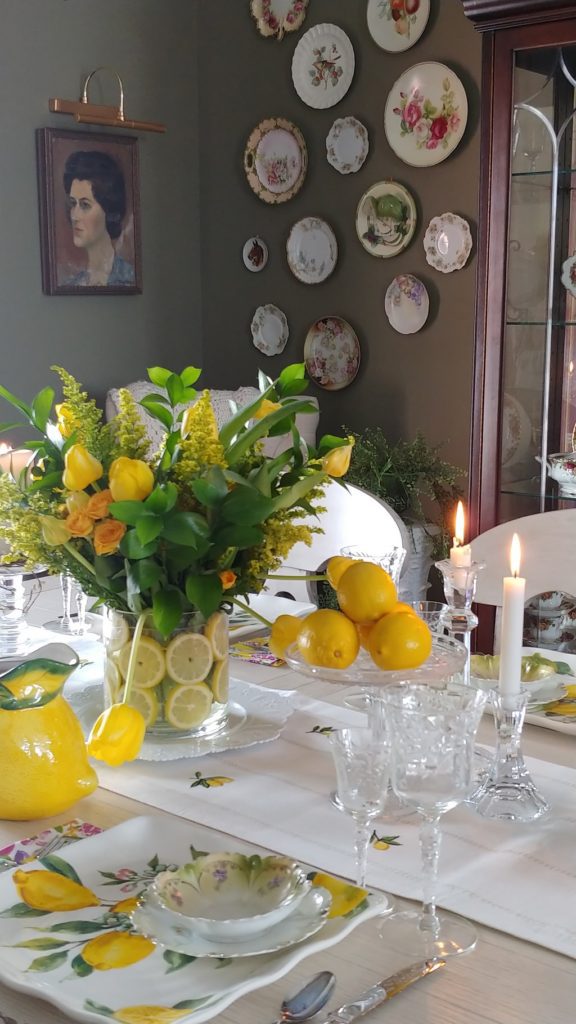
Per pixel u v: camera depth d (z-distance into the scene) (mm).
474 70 3754
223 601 1339
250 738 1343
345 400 4273
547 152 2797
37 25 3881
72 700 1454
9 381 3949
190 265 4594
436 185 3898
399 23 3879
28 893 961
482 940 913
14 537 1345
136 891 970
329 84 4109
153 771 1274
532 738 1382
